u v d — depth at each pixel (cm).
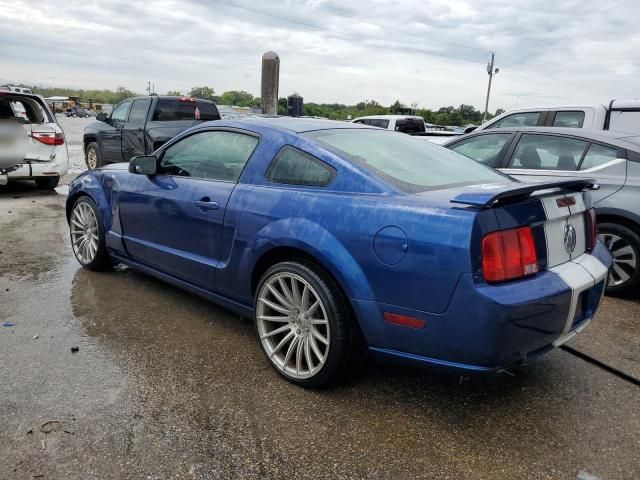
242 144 351
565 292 249
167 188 386
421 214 248
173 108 1070
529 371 324
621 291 463
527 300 233
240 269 327
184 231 370
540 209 253
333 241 272
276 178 321
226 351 336
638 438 258
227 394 285
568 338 269
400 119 1332
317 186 298
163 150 412
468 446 248
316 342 292
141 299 420
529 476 229
